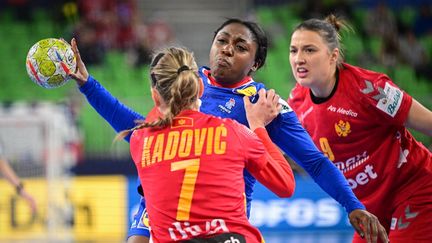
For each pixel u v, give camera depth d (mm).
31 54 11602
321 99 13070
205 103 11797
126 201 30859
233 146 9930
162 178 9867
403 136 13430
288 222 31578
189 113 10172
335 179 11211
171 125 10125
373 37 47938
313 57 12492
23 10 49781
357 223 10953
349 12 48125
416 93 43656
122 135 10453
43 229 26469
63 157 28359
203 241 9648
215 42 11852
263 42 12016
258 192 31484
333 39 12656
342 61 13023
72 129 31062
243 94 11750
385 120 12812
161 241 9828
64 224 27047
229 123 10125
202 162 9812
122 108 12227
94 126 34375
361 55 45844
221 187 9758
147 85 42375
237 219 9781
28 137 26000
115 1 47844
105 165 32656
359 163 13328
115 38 46062
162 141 10062
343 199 11141
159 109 10500
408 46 48062
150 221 10039
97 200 30594
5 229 26328
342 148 13219
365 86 12633
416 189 13430
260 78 42375
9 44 47281
